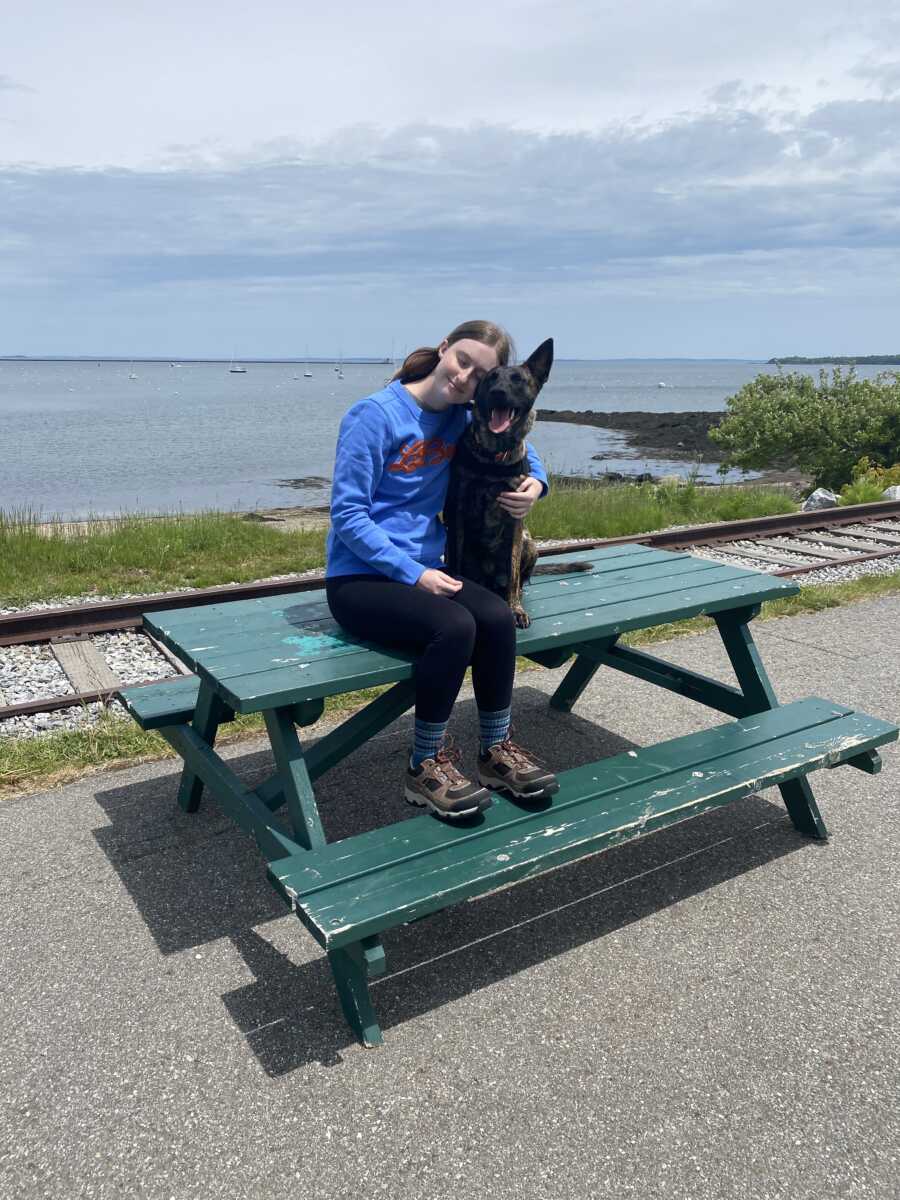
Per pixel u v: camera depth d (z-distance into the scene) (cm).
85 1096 209
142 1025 232
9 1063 218
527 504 300
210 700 300
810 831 332
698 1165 192
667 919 282
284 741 262
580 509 998
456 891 219
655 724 432
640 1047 227
